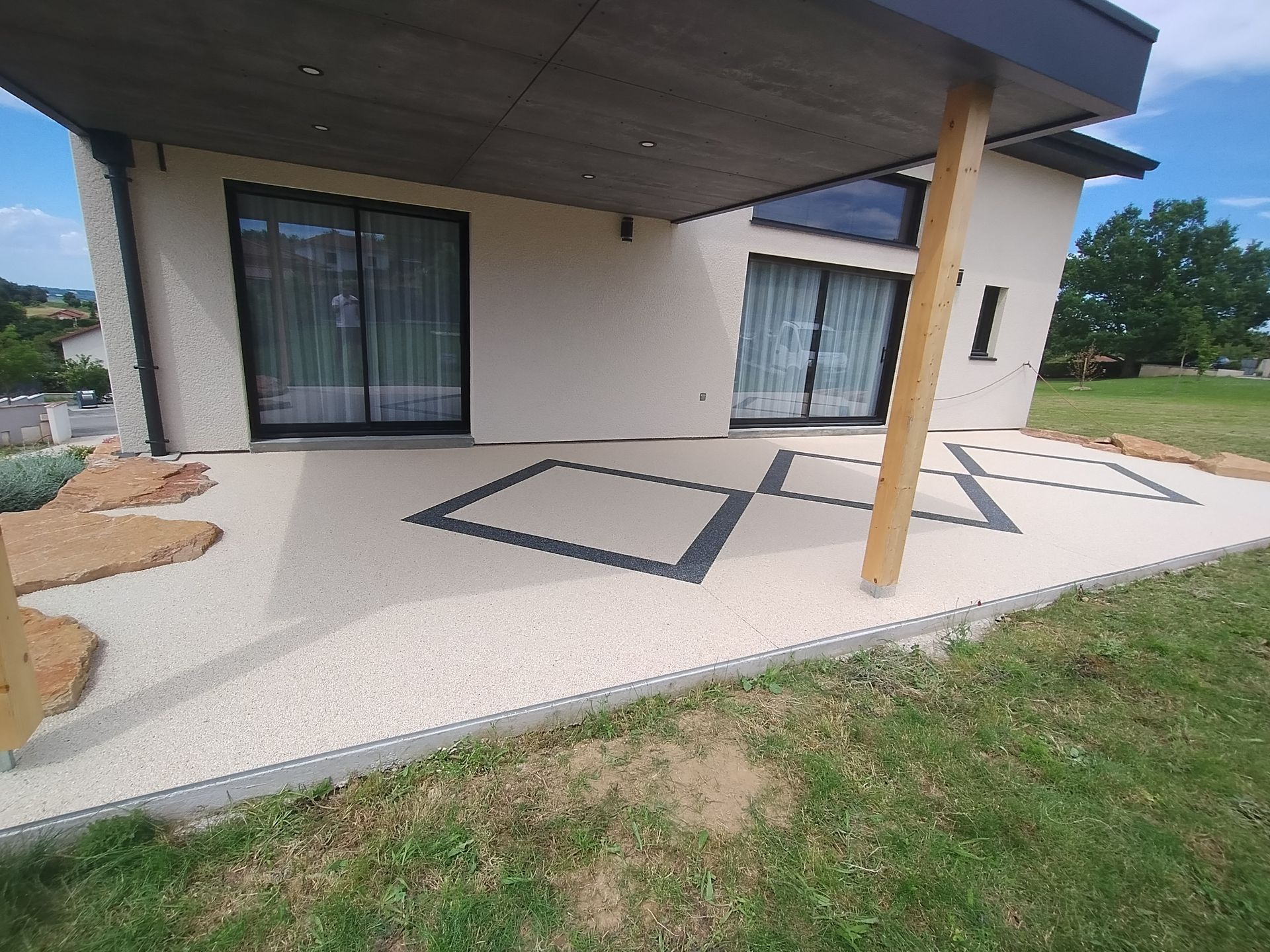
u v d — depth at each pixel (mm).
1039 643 2855
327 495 4250
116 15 2385
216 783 1620
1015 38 2262
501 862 1503
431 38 2520
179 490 4043
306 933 1306
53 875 1407
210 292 4805
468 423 6035
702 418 7164
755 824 1678
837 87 2779
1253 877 1589
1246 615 3254
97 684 2029
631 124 3484
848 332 8195
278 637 2383
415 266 5586
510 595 2875
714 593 3037
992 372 9375
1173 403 17672
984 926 1419
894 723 2156
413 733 1860
